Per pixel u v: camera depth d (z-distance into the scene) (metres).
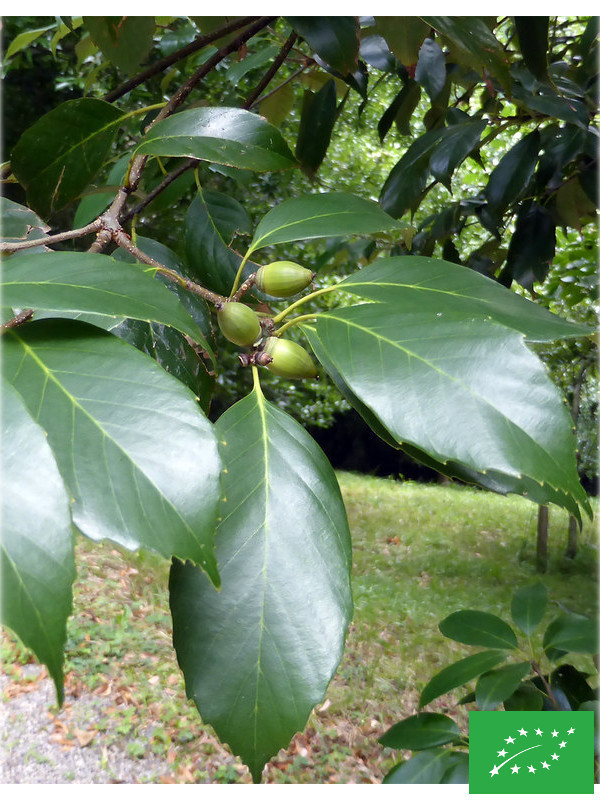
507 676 0.42
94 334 0.20
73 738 1.12
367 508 2.84
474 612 0.48
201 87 1.13
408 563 2.13
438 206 1.30
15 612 0.15
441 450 0.18
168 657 1.37
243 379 2.29
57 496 0.16
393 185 0.58
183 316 0.19
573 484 0.18
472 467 0.18
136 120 0.98
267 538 0.21
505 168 0.56
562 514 2.81
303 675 0.19
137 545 0.16
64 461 0.17
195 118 0.29
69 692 1.22
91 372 0.19
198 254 0.46
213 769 1.11
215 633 0.20
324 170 1.67
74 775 1.03
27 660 1.30
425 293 0.23
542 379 0.19
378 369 0.20
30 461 0.16
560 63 0.61
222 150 0.29
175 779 1.06
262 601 0.20
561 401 0.19
